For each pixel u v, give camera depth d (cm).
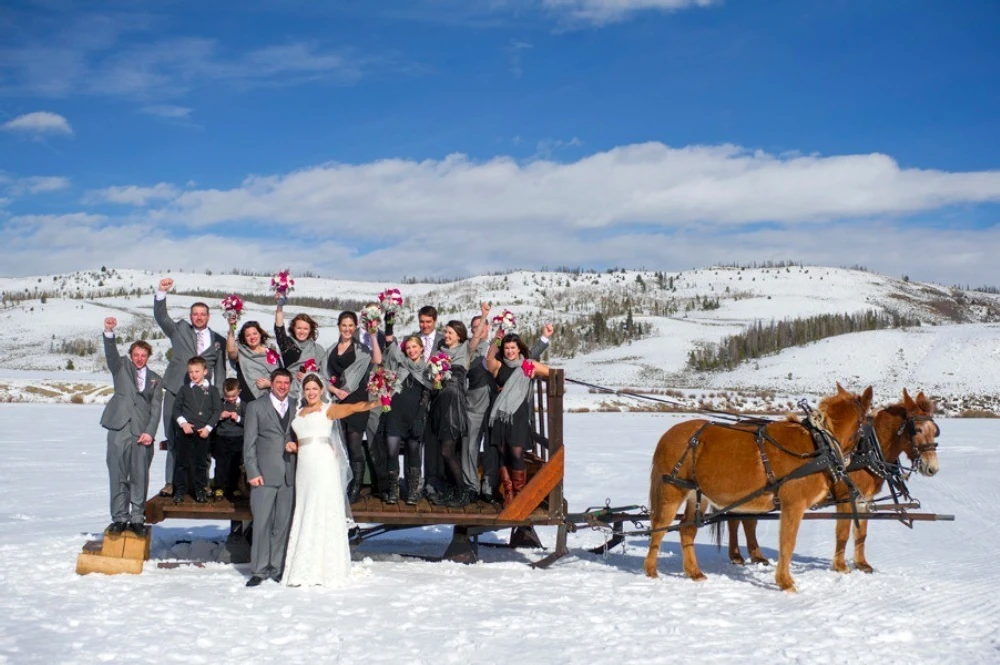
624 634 812
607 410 6100
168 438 1145
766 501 1036
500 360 1155
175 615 847
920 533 1528
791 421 1062
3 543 1233
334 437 1018
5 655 718
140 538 1046
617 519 1149
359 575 1037
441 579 1036
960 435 4025
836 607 932
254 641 768
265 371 1103
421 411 1106
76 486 1925
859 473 1127
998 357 10962
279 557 1013
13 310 19238
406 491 1139
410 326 12681
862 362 12106
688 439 1089
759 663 733
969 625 867
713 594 988
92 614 847
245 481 1145
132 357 1084
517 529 1333
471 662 723
